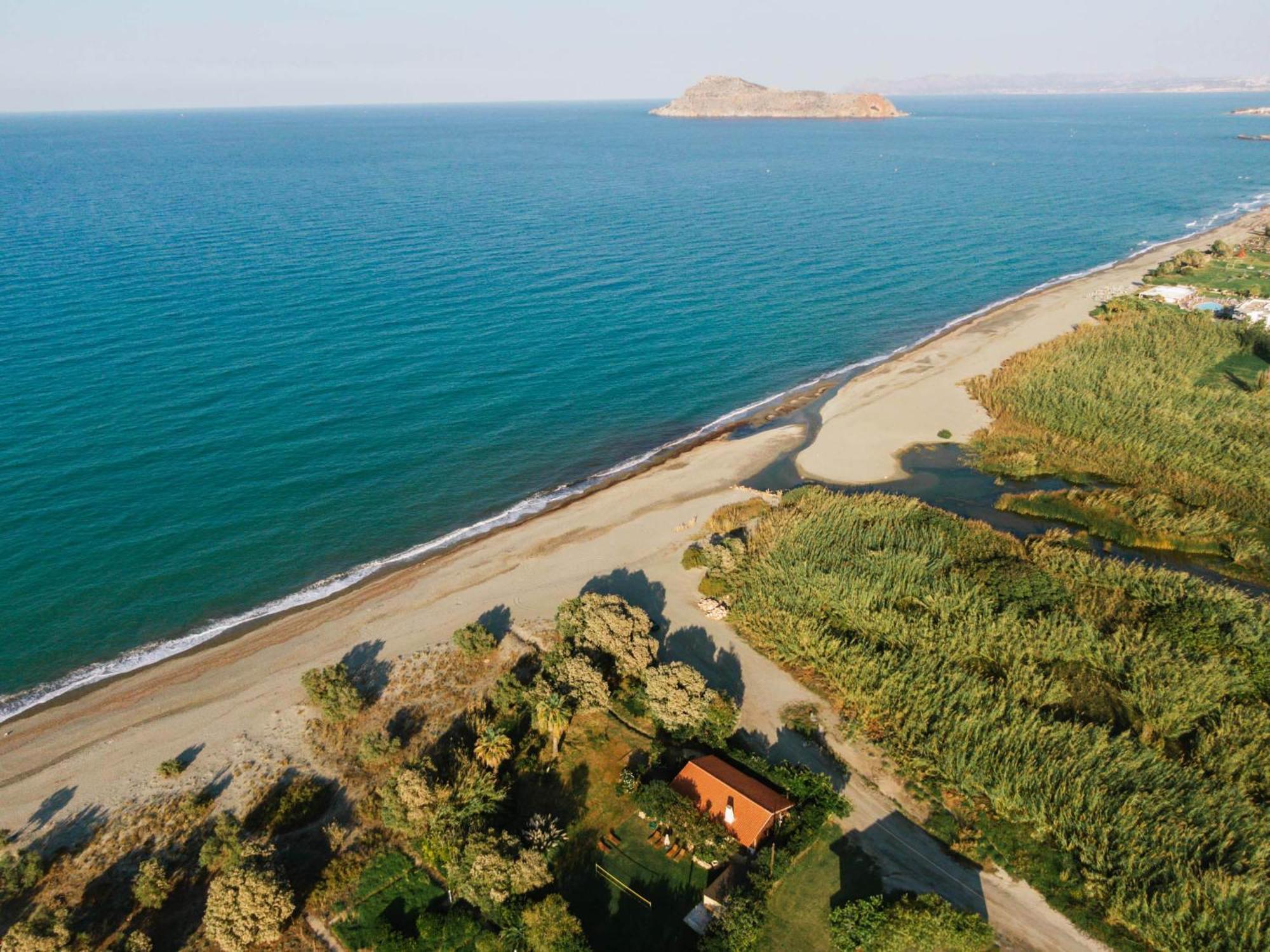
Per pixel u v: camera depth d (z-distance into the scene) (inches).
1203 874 1408.7
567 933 1369.3
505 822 1601.9
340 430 3179.1
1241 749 1690.5
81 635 2176.4
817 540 2450.8
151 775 1763.0
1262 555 2407.7
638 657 1975.9
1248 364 3659.0
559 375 3745.1
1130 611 2153.1
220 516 2650.1
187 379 3484.3
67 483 2736.2
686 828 1552.7
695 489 2903.5
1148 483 2790.4
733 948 1357.0
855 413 3432.6
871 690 1908.2
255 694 1994.3
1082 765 1646.2
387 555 2544.3
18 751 1834.4
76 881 1526.8
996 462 2994.6
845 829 1610.5
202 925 1443.2
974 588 2197.3
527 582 2410.2
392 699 1964.8
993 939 1385.3
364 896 1493.6
